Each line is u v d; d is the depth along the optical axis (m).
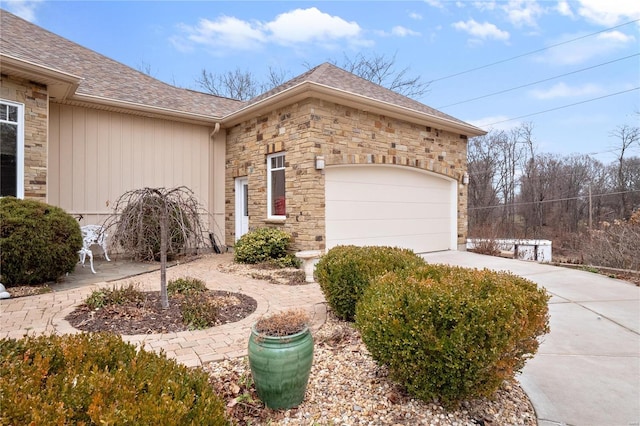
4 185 6.51
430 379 2.29
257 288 5.84
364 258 4.12
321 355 3.25
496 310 2.20
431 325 2.23
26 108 6.73
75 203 8.46
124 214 4.74
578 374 3.06
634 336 3.95
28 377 1.39
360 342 3.53
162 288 4.43
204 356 3.14
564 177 20.31
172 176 9.93
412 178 10.09
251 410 2.40
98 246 8.91
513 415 2.44
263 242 8.15
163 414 1.29
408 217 9.95
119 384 1.40
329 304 4.34
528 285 2.75
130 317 4.11
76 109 8.52
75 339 1.84
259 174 9.38
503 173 22.00
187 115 9.73
